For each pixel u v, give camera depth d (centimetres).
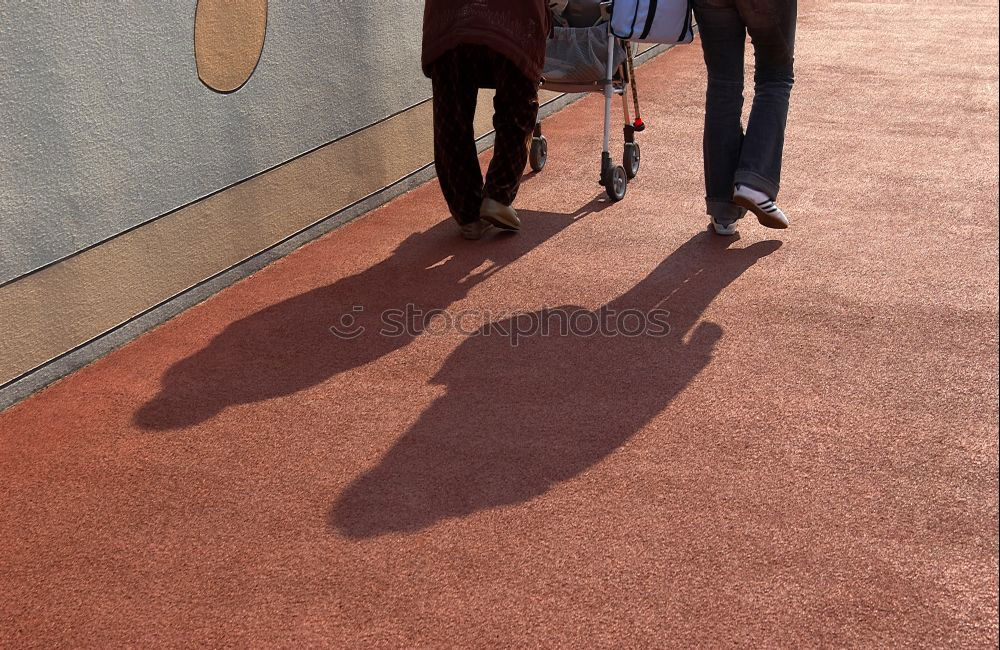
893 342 402
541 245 509
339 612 262
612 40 525
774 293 448
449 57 472
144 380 383
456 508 303
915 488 309
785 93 480
